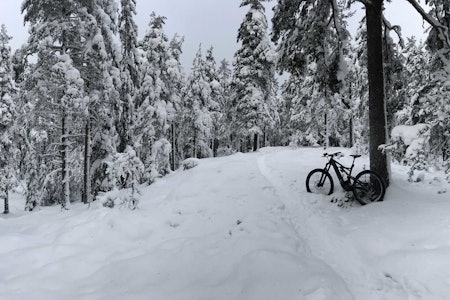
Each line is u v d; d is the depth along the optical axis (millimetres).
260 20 25734
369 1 9359
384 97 9469
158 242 8109
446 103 8141
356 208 8797
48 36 14766
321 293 5070
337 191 9961
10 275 6617
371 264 6207
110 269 6629
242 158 17109
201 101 34500
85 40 15672
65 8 15508
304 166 13648
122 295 5715
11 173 27516
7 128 24375
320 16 9719
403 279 5594
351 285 5625
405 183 10086
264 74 25922
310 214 8766
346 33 10180
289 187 10977
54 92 15172
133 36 20047
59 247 7648
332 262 6438
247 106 25688
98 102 16438
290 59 10625
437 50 10031
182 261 6742
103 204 10828
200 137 35125
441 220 6848
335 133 34312
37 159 26891
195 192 11039
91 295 5797
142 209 10031
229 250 6996
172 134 35219
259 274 5727
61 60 14492
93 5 15758
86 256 7234
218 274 6203
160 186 13312
